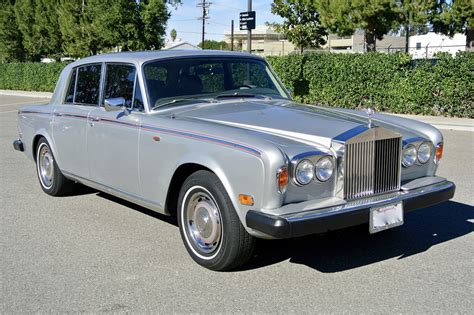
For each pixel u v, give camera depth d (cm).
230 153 396
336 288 397
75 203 638
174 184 462
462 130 1296
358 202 402
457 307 364
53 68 2944
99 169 553
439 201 448
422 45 4134
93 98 570
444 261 448
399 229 533
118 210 607
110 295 390
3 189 715
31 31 3112
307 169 386
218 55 551
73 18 2656
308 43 2148
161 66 512
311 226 370
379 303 371
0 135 1255
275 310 363
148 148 475
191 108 494
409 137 457
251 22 1845
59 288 403
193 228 445
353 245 488
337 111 514
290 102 542
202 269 434
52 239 512
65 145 609
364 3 1709
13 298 387
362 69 1617
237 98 532
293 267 438
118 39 2461
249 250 411
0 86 3338
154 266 442
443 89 1482
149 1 2428
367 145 409
